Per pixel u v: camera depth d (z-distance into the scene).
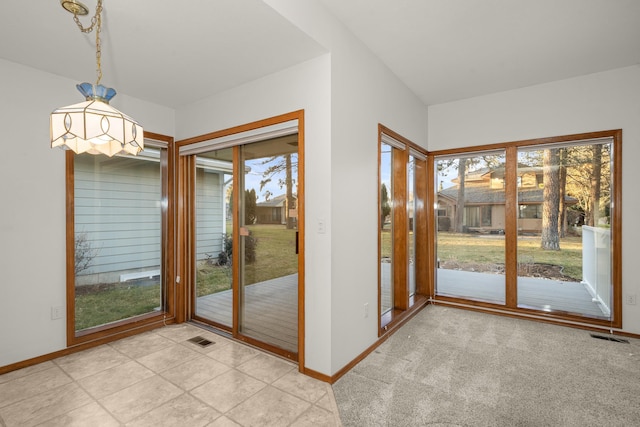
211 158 3.52
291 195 2.74
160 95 3.29
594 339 3.16
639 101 3.20
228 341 3.14
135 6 1.85
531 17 2.44
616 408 2.04
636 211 3.20
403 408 2.04
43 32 2.13
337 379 2.40
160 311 3.69
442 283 4.43
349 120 2.58
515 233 3.87
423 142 4.25
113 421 1.91
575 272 3.60
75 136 1.21
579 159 3.58
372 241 2.94
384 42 2.79
